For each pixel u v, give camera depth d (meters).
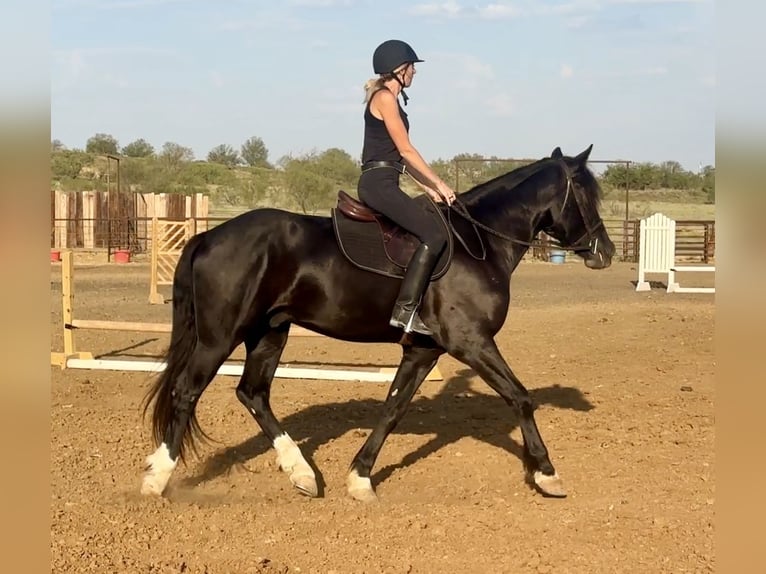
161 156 55.56
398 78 6.12
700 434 7.83
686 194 54.50
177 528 5.45
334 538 5.31
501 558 5.00
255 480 6.80
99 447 7.45
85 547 5.02
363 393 9.79
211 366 6.08
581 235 6.79
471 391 9.80
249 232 6.08
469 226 6.36
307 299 6.16
